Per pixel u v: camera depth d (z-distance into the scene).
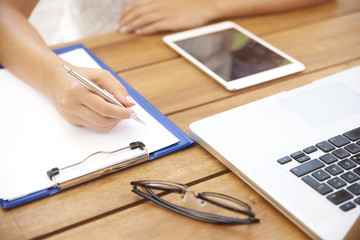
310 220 0.45
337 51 0.85
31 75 0.71
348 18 1.00
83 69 0.65
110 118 0.60
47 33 1.79
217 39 0.90
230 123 0.61
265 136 0.58
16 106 0.69
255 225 0.47
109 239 0.46
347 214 0.45
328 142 0.56
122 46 0.90
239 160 0.54
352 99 0.66
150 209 0.50
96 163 0.55
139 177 0.55
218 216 0.47
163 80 0.77
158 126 0.64
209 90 0.74
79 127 0.64
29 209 0.50
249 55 0.83
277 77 0.76
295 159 0.53
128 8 1.01
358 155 0.53
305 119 0.61
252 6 1.00
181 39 0.90
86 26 1.35
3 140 0.60
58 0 1.78
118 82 0.63
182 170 0.56
